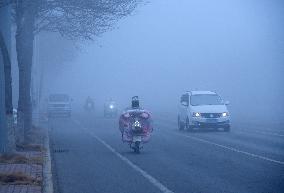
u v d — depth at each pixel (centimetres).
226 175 2555
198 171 2711
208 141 4475
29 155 3403
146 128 3700
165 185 2305
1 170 2723
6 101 3319
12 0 3331
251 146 3978
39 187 2259
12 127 3391
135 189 2222
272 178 2441
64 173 2723
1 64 3431
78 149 3981
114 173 2705
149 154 3575
